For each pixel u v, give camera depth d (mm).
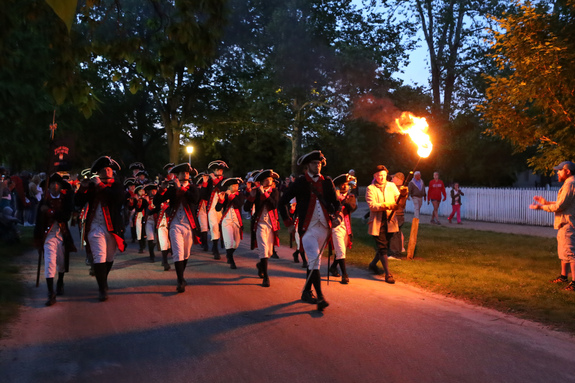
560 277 8016
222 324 5898
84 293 7723
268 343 5176
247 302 6992
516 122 9367
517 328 5652
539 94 8641
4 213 13031
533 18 8961
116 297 7434
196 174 11273
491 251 11461
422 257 10711
